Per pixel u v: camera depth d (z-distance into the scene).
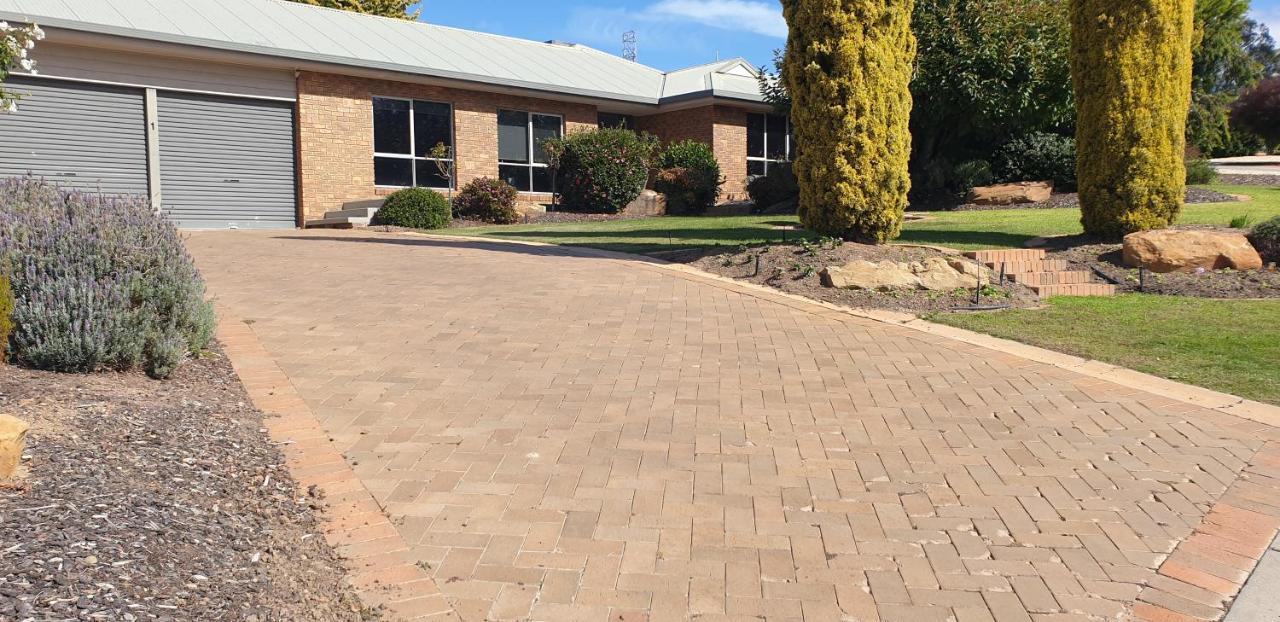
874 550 3.87
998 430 5.52
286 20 21.20
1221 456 5.06
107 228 5.77
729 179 26.47
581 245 13.74
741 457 4.97
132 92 17.86
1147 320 8.68
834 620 3.29
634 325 8.09
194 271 6.23
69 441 3.93
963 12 18.84
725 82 26.61
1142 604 3.41
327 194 20.17
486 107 22.73
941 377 6.69
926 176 20.31
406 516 4.09
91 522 3.15
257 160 19.45
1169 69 11.52
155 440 4.27
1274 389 6.39
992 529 4.10
